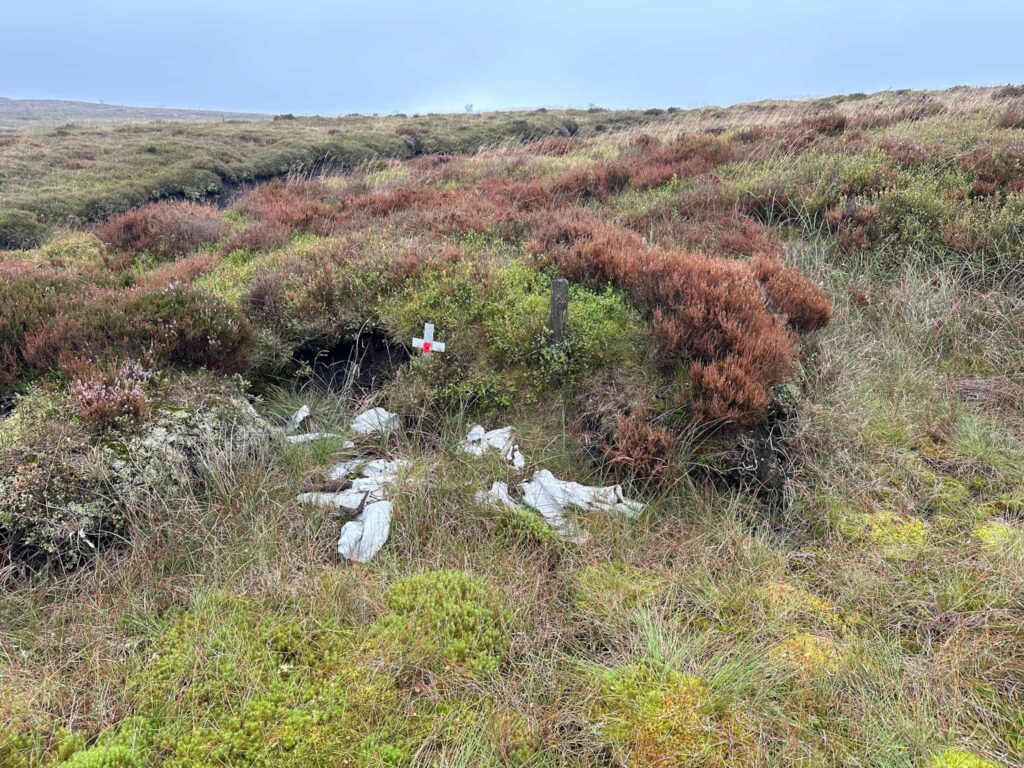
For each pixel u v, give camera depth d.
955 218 6.20
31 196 14.34
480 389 4.74
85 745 2.34
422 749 2.31
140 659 2.69
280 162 20.47
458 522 3.60
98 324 4.65
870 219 6.59
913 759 2.27
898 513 3.61
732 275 4.92
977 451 3.96
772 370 4.08
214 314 4.96
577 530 3.55
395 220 8.60
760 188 8.10
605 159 12.97
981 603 2.93
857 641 2.78
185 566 3.32
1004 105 12.06
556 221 7.35
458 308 5.41
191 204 12.68
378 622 2.87
